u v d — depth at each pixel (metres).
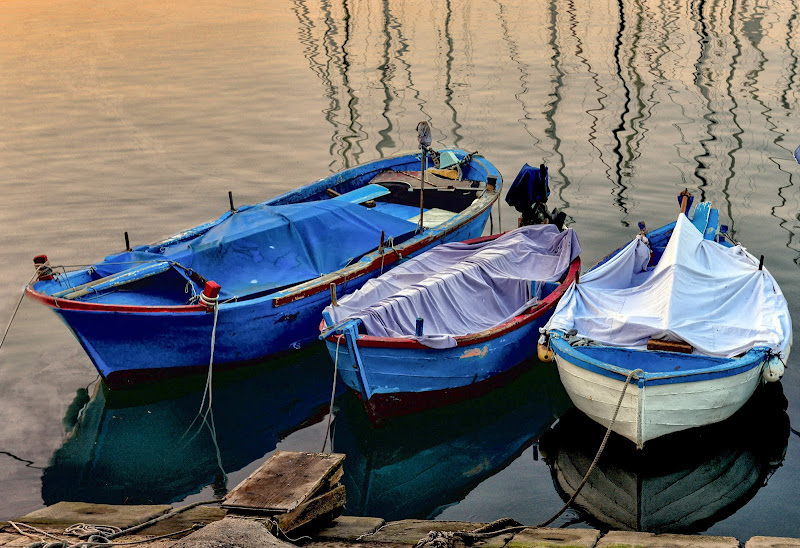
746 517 10.22
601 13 43.59
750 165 21.77
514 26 41.03
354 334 11.68
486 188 17.52
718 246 13.55
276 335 13.76
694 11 43.12
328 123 26.66
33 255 17.73
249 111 27.89
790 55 33.25
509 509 10.68
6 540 7.40
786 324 12.24
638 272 14.27
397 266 14.37
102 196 20.83
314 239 14.56
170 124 26.44
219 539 6.67
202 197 20.73
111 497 11.07
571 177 21.36
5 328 14.98
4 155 23.67
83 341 12.67
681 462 11.33
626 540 7.77
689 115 26.09
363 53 36.31
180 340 13.05
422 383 12.36
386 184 18.06
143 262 13.58
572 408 12.94
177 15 45.12
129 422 12.76
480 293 13.73
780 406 12.30
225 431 12.62
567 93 29.12
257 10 46.53
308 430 12.67
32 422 12.56
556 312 12.59
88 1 49.72
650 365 11.53
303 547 7.72
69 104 28.56
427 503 11.04
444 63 34.19
